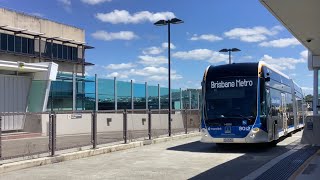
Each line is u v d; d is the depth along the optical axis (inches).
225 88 698.8
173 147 765.3
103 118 1038.4
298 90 1256.8
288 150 703.7
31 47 1657.2
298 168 494.6
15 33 1577.3
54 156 565.0
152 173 474.0
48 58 1731.1
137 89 1453.0
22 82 1074.1
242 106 682.8
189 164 545.3
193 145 803.4
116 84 1385.3
